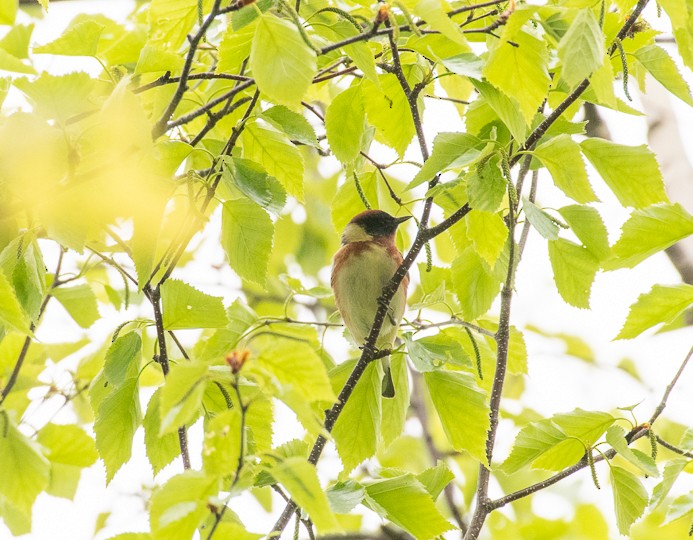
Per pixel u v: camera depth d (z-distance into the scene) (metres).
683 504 7.46
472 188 6.62
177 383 4.60
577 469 7.54
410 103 7.48
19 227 7.00
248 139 7.50
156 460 7.41
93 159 5.99
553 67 7.81
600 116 10.66
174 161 6.80
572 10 5.99
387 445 8.44
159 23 6.91
